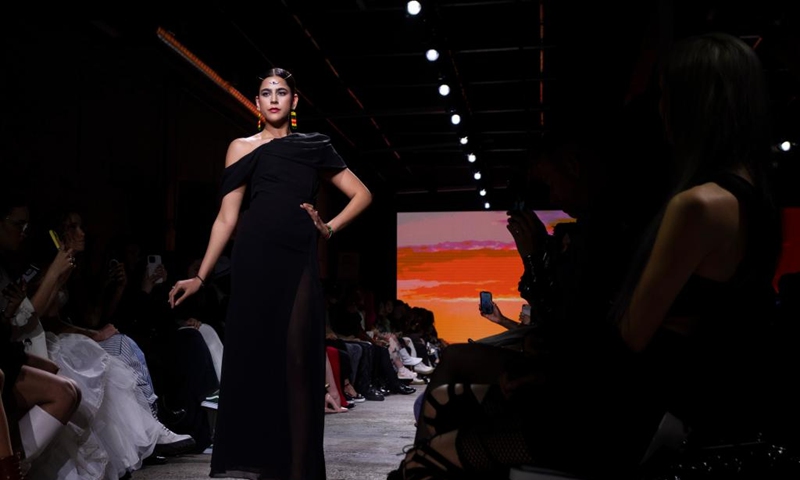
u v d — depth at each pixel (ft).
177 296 8.93
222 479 11.26
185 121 25.16
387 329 36.11
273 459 8.36
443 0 25.08
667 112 4.59
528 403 4.69
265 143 8.89
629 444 4.25
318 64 29.66
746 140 4.28
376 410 22.98
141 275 15.05
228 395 8.48
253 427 8.39
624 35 20.51
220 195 8.98
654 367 4.28
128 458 11.16
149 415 12.19
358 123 38.50
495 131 41.39
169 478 11.25
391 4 24.90
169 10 20.99
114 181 20.80
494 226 53.36
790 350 4.44
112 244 15.37
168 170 23.62
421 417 5.63
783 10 10.08
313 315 8.67
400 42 28.32
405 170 50.78
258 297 8.52
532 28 27.37
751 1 11.82
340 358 25.12
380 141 42.65
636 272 4.47
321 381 8.66
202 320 17.04
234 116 29.14
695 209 4.00
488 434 4.71
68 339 10.83
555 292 6.84
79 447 9.96
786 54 10.46
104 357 10.91
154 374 14.40
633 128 6.26
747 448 4.24
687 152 4.39
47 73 17.93
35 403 8.60
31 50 17.37
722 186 4.10
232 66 26.58
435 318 53.31
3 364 8.42
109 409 11.11
